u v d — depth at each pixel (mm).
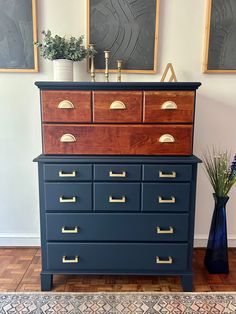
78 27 2025
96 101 1621
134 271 1743
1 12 1985
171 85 1597
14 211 2248
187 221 1695
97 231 1701
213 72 2049
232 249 2268
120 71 1956
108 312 1559
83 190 1659
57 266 1736
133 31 2002
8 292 1726
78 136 1654
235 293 1732
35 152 2176
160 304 1626
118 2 1973
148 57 2037
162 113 1633
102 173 1642
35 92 2105
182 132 1652
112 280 1867
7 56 2035
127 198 1666
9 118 2133
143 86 1598
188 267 1740
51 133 1652
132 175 1643
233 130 2141
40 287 1776
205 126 2135
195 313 1556
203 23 2014
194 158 1656
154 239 1711
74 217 1687
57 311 1565
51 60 1900
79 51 1841
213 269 1942
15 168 2195
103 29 1999
